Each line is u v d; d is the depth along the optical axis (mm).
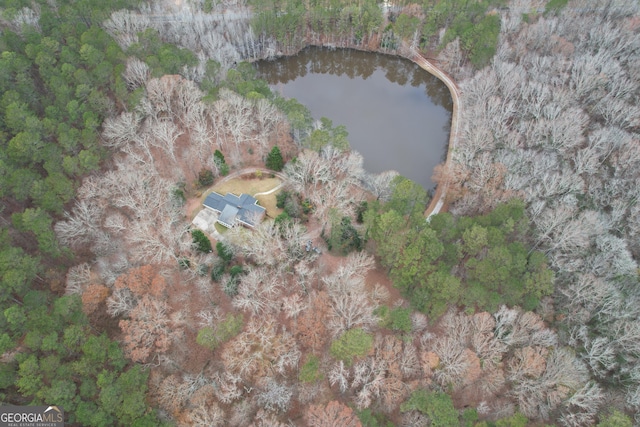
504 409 68000
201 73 119438
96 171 95625
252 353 68250
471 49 146750
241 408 63844
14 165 86875
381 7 167750
